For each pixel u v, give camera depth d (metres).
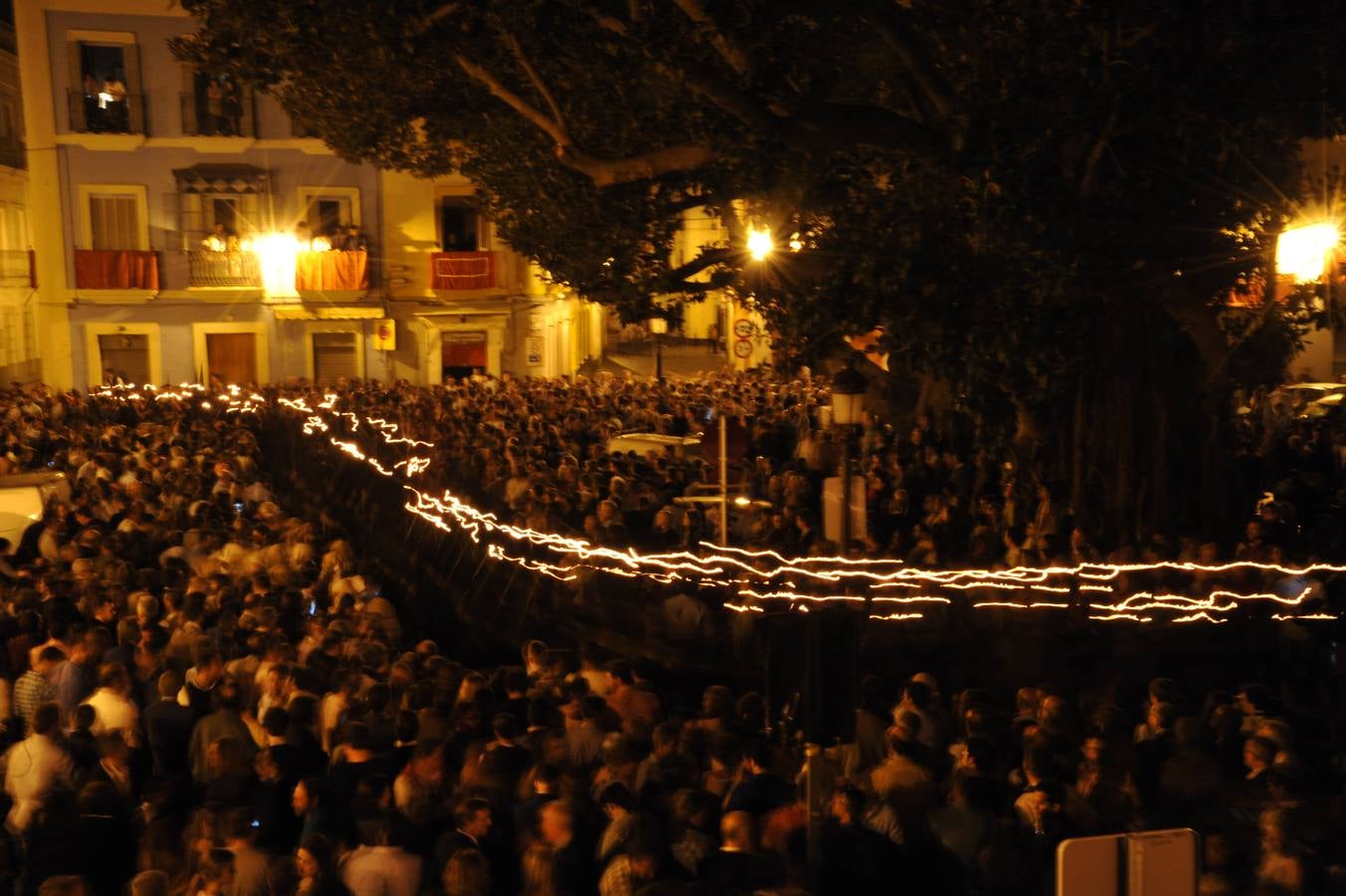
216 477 21.12
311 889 6.79
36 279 43.38
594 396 32.88
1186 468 18.44
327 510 26.27
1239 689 10.22
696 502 18.97
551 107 18.20
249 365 45.03
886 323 16.91
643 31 15.40
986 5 15.49
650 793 7.91
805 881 7.20
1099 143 15.62
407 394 35.31
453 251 46.41
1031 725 9.03
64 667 10.40
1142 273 17.19
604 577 17.09
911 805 7.80
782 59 15.38
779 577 14.72
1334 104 17.25
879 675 13.80
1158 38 14.59
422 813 7.75
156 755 9.71
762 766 7.88
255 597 12.02
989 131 15.09
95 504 18.61
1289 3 14.59
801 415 27.36
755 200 18.73
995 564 15.30
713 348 65.75
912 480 19.61
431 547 21.41
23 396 34.41
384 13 16.19
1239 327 19.83
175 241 44.16
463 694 9.44
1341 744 9.82
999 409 18.84
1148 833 4.98
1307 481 19.08
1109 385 18.28
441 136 22.38
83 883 6.27
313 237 45.09
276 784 8.24
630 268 20.59
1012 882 7.18
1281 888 6.71
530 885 6.70
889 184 17.61
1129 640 13.92
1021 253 15.57
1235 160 18.33
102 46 43.12
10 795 8.79
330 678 10.43
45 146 43.00
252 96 44.06
